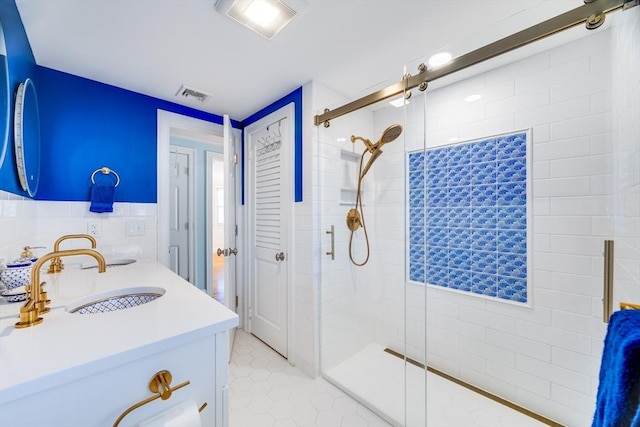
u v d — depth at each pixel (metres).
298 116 1.95
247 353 2.14
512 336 1.59
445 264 1.86
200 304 0.91
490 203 1.66
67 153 1.71
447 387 1.75
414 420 1.44
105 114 1.85
